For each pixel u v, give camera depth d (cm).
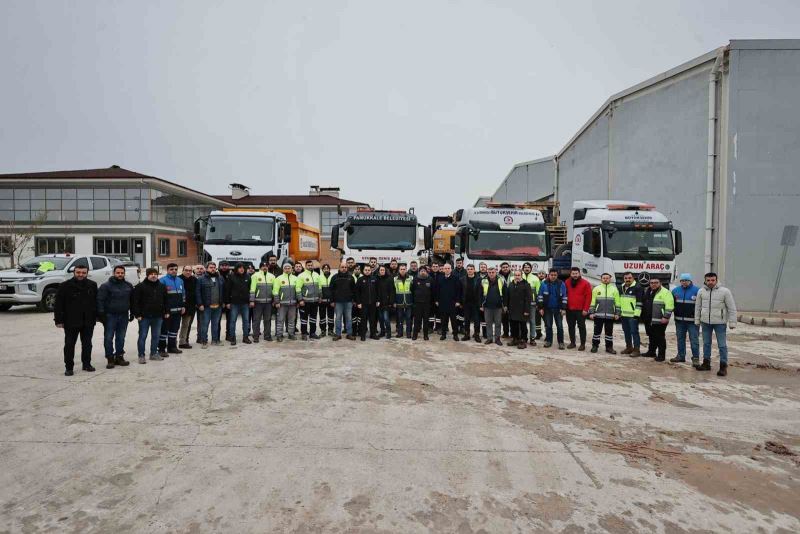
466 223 1452
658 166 1994
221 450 484
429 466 456
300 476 432
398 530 352
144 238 3525
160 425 551
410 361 897
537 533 352
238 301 1042
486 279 1115
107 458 463
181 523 356
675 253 1409
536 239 1379
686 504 399
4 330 1204
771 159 1595
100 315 808
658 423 593
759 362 948
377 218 1421
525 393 704
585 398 687
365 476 434
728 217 1616
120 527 350
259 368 825
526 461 473
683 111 1838
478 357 947
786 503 405
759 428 583
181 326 996
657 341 943
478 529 355
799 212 1591
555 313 1068
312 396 666
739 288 1611
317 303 1125
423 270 1123
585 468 461
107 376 765
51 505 379
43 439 507
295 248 1908
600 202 1603
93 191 3547
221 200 4431
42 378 751
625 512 383
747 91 1599
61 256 1684
